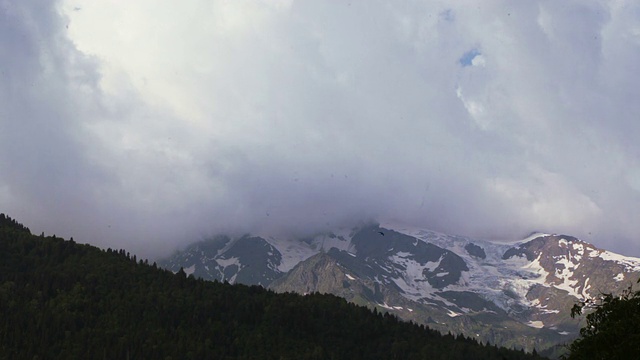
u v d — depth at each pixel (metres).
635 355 108.94
